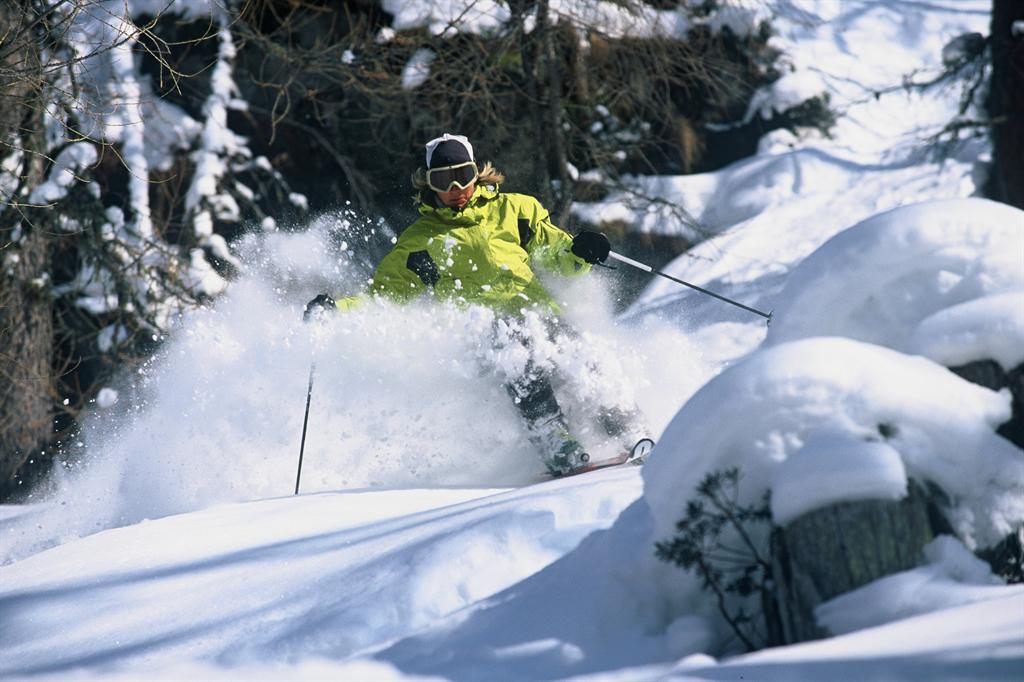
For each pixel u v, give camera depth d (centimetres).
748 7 3941
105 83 3056
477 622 710
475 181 1423
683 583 669
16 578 1079
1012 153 2830
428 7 3266
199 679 719
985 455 641
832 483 603
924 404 633
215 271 3036
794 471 614
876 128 4056
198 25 3297
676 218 3556
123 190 3241
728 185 3822
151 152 3272
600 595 689
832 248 765
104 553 1095
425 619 767
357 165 3475
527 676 631
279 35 3403
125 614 891
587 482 970
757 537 661
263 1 3256
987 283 710
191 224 3122
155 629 845
